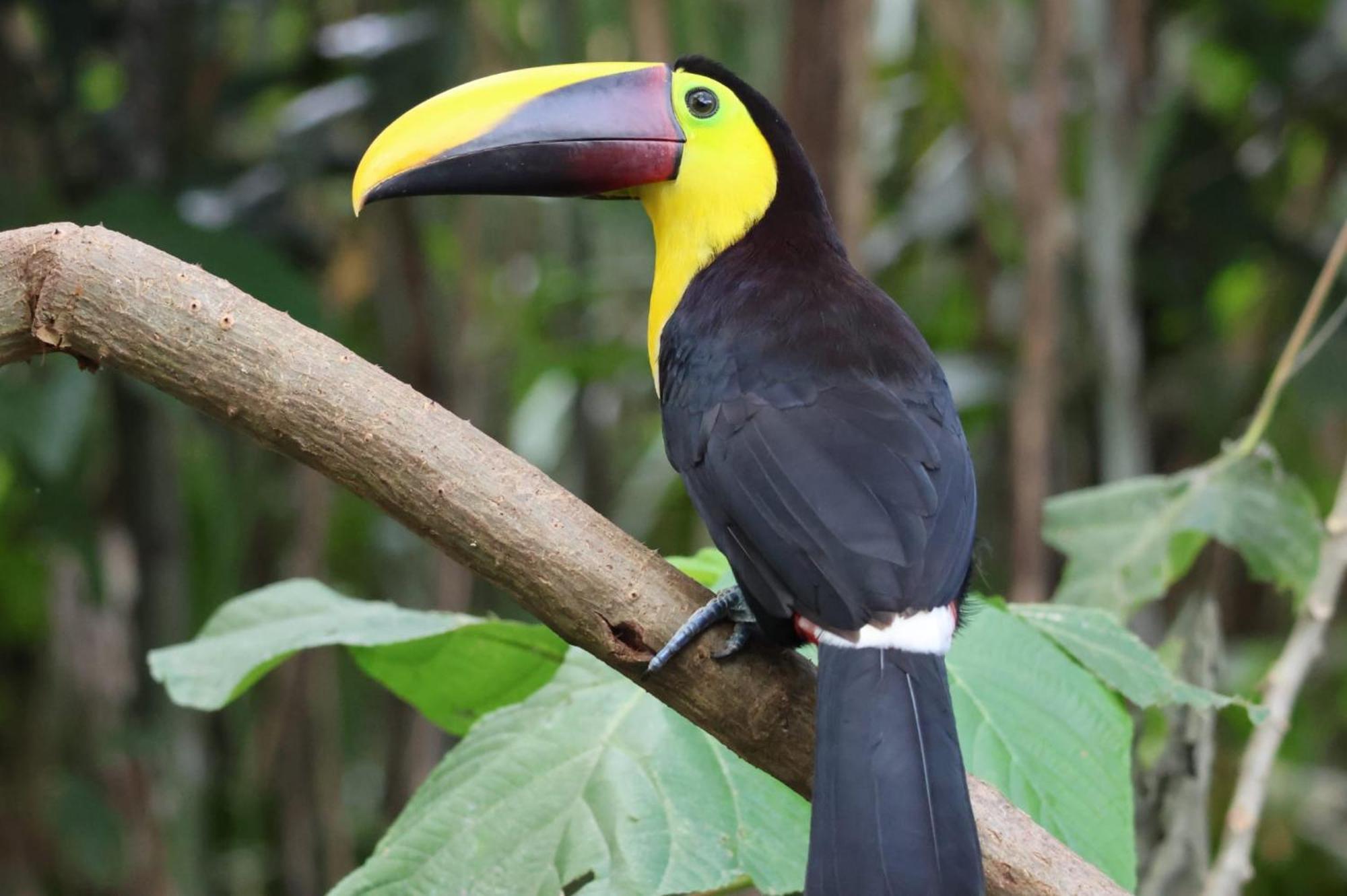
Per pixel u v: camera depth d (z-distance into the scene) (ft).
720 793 16.03
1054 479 30.71
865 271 27.66
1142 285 36.47
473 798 16.21
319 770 35.14
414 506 14.65
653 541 38.50
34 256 15.01
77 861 33.42
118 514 32.42
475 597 34.71
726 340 16.53
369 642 17.35
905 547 14.29
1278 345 35.86
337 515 39.70
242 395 14.78
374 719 40.47
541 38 35.29
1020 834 14.14
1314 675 38.55
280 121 35.27
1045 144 28.09
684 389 16.52
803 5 27.45
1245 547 21.12
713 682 14.60
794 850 15.62
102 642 34.60
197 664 18.08
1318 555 20.94
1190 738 20.06
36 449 28.07
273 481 37.40
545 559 14.52
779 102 27.84
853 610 13.88
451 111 19.51
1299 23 36.47
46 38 33.42
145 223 28.99
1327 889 35.12
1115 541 21.75
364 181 19.49
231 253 28.86
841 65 27.25
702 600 14.73
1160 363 37.76
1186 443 37.35
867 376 15.97
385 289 33.96
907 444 15.19
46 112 32.99
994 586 33.71
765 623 14.51
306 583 19.48
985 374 33.53
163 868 32.81
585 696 17.15
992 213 33.32
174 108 33.99
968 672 16.98
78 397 28.58
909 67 37.32
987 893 14.11
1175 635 21.67
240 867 36.19
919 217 36.55
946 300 37.65
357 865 38.60
